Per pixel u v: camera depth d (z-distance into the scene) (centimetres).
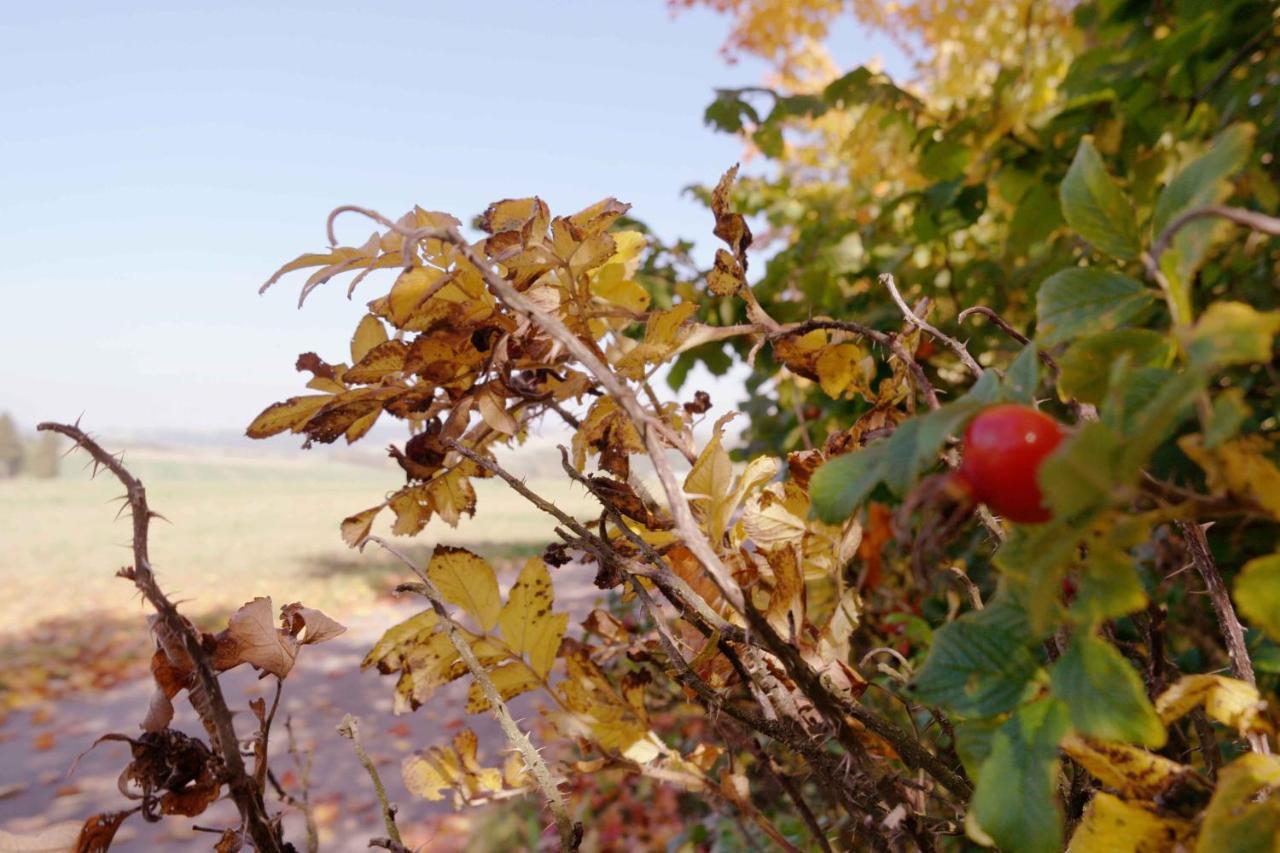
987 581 183
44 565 1359
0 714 639
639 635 101
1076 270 51
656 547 83
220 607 1008
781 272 300
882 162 388
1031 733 48
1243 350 36
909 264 327
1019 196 262
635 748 93
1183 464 152
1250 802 52
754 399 343
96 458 62
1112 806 51
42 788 509
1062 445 37
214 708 64
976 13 495
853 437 86
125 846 430
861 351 91
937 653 52
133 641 870
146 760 66
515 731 74
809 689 64
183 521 2028
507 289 57
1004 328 81
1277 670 80
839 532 86
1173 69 238
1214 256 230
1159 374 45
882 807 76
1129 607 42
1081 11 329
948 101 533
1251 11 214
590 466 91
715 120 309
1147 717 43
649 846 334
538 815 387
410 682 87
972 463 43
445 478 88
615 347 89
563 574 992
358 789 480
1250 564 42
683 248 300
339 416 80
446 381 80
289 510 2339
